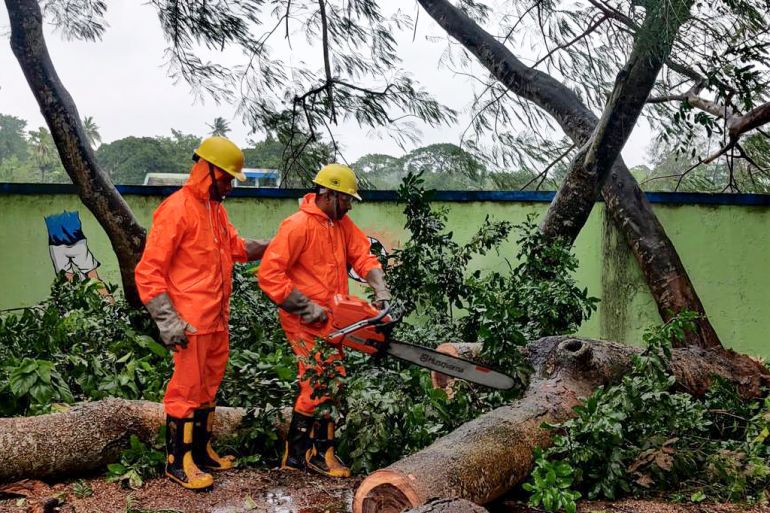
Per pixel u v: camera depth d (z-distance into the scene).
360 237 4.87
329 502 4.09
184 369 4.17
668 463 4.35
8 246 8.55
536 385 5.10
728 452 4.58
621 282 8.63
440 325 6.68
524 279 6.68
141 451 4.42
